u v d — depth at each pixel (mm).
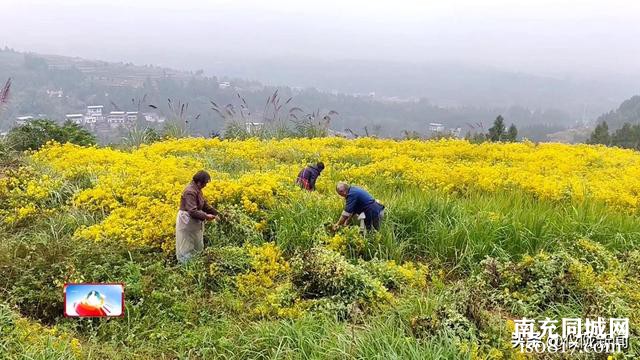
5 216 10039
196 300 7484
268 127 23047
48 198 10844
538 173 15016
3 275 7598
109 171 12609
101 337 6699
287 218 9570
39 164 13719
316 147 18438
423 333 6258
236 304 7367
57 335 6602
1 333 6137
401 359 5676
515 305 7492
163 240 9055
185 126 22172
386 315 6883
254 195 10508
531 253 9102
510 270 8039
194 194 8523
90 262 8023
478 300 7176
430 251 9258
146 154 16688
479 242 9055
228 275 8258
